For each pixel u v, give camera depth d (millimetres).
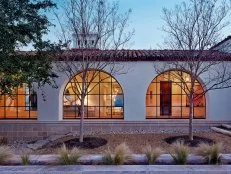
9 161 8625
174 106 17797
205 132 14758
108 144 12227
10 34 11602
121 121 15648
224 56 15273
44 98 15250
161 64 15516
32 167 8125
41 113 15633
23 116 16609
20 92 16500
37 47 13039
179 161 8531
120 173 7734
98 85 16766
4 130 15656
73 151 8969
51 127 15648
